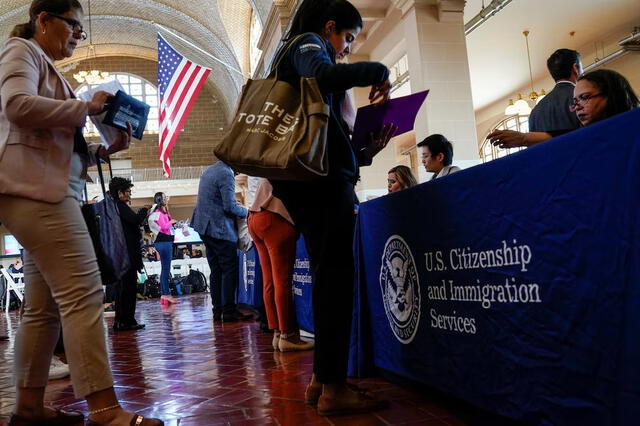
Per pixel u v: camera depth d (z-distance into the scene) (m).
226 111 28.61
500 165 1.34
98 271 1.64
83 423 1.77
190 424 1.67
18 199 1.54
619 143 0.98
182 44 24.53
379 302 2.14
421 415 1.62
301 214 1.78
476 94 16.72
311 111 1.46
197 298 9.71
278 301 2.91
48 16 1.69
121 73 27.88
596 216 1.04
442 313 1.65
